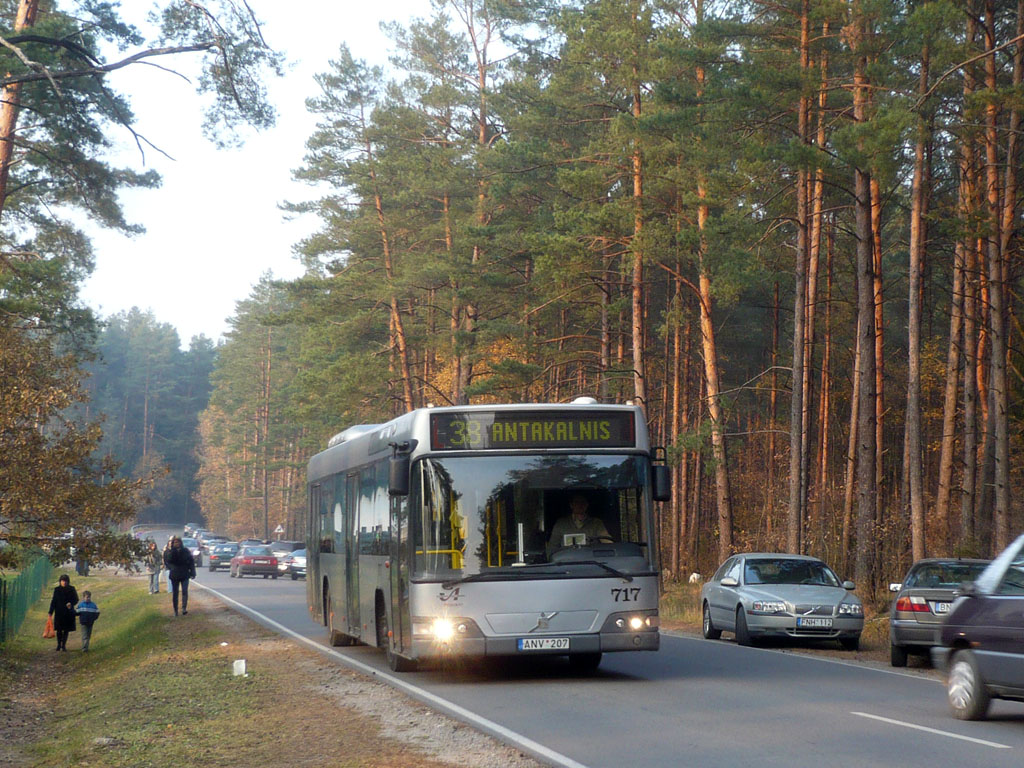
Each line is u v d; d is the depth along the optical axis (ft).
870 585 103.24
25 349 85.81
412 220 196.24
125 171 107.86
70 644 104.63
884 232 202.18
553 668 61.62
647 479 54.29
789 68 100.58
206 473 514.68
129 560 84.53
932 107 104.37
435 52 183.11
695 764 33.83
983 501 120.88
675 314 134.51
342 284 203.31
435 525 52.54
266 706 48.62
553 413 54.03
